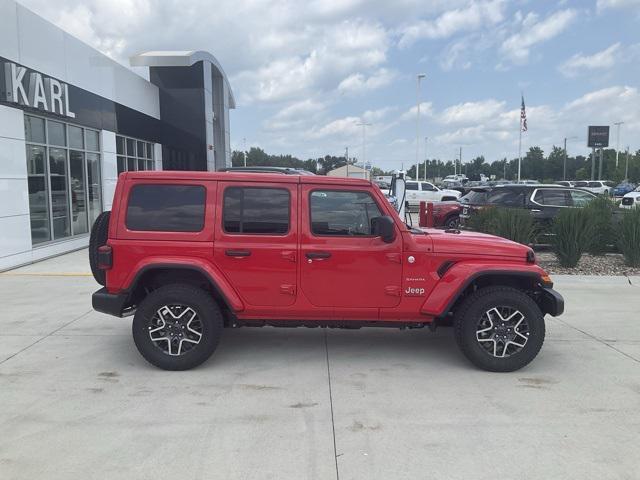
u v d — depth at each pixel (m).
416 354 5.62
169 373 4.98
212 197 5.00
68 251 13.12
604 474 3.29
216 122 28.11
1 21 10.13
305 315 5.12
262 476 3.25
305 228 5.00
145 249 4.96
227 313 5.34
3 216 10.32
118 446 3.60
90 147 14.69
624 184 58.12
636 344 5.96
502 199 13.83
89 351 5.60
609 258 11.73
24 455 3.47
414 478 3.24
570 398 4.46
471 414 4.14
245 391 4.57
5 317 6.91
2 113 10.27
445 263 5.05
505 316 5.04
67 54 12.91
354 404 4.31
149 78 21.39
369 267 5.02
